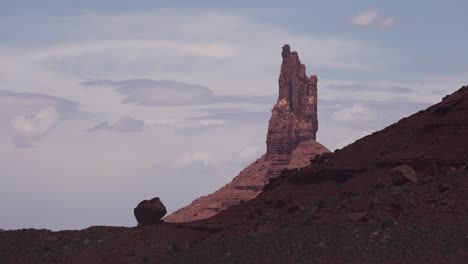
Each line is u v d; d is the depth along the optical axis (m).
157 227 155.25
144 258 139.12
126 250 143.88
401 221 127.00
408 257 116.38
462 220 124.62
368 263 116.69
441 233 120.75
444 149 156.88
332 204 144.00
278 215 145.62
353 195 145.62
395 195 136.75
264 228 136.88
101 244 146.25
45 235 152.38
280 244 126.44
